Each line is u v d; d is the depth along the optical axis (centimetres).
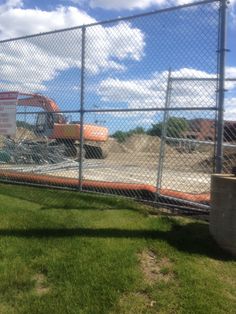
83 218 697
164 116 782
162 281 496
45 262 530
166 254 562
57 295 462
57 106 1231
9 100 1007
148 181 1009
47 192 889
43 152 1334
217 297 466
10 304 448
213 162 685
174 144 847
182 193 805
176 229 655
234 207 573
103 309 438
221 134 672
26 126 1257
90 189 888
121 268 515
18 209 755
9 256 548
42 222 675
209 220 636
